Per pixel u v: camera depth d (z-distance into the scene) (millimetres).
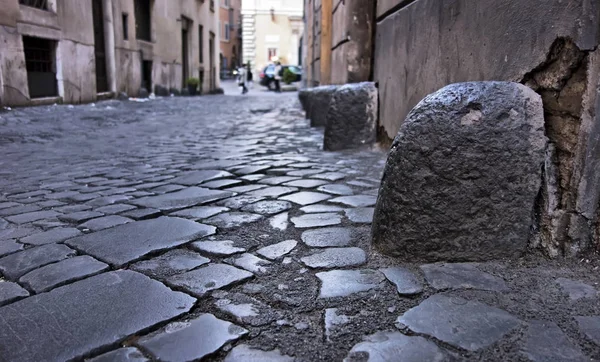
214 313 1616
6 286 1843
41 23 10273
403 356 1359
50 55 11039
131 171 4371
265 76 33625
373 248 2146
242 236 2391
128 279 1879
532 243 2004
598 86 1785
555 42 1956
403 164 2018
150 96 16969
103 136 7105
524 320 1529
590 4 1765
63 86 11305
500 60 2496
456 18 3191
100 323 1540
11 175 4254
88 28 12500
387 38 5086
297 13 37719
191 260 2080
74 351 1391
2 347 1417
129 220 2709
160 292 1760
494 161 1946
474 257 1991
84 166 4699
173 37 19656
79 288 1800
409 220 2004
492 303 1640
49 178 4117
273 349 1406
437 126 1977
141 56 16406
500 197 1959
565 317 1544
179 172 4207
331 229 2455
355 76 6168
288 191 3320
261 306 1657
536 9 2119
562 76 1910
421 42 3926
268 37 38062
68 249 2232
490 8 2646
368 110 5195
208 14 25344
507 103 1962
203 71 24812
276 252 2158
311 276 1897
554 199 1955
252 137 6738
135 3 16125
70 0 11500
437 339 1437
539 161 1950
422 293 1726
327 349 1402
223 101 16844
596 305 1609
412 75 4160
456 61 3184
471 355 1362
